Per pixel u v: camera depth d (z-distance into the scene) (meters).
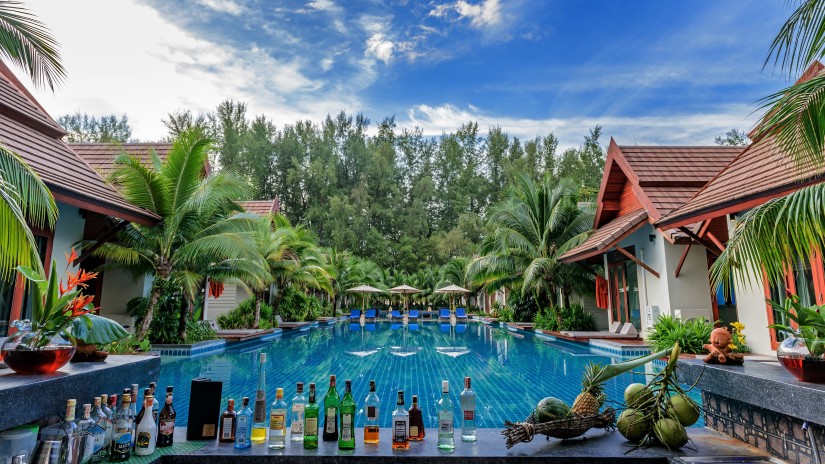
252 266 12.78
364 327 22.70
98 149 13.20
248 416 3.01
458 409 6.09
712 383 3.24
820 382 2.56
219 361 10.20
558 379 8.08
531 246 16.44
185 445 2.98
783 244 3.44
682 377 3.50
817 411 2.37
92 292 12.15
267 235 15.56
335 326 23.41
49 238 7.73
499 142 61.69
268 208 21.33
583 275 16.55
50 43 5.59
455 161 62.56
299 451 2.88
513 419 5.44
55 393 2.50
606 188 14.37
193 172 9.88
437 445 3.04
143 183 9.38
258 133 54.94
